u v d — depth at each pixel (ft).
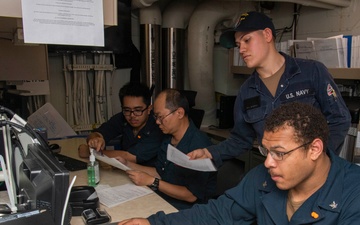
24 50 7.82
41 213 2.27
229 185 10.05
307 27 10.30
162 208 4.17
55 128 8.44
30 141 3.21
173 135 5.78
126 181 5.21
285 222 3.30
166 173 5.69
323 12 9.73
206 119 11.58
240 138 5.83
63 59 10.21
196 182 5.24
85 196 3.92
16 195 2.94
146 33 10.74
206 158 5.00
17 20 3.12
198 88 11.11
